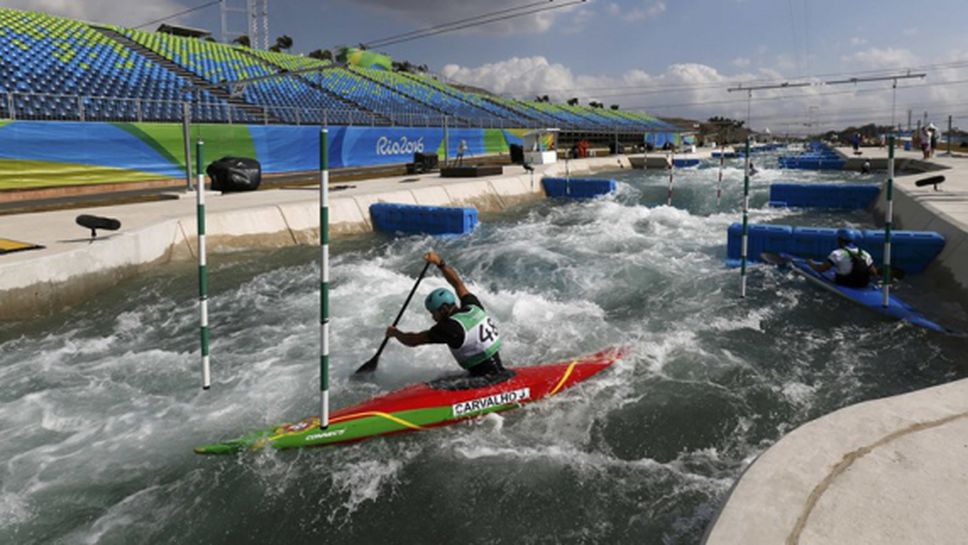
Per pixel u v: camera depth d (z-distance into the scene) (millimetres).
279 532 3955
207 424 5316
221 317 8367
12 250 8820
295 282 10219
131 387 6090
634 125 71562
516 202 22266
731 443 4938
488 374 5637
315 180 22109
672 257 11938
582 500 4191
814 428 3270
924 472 2830
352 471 4582
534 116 55031
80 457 4816
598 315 8367
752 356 6770
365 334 7594
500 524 3973
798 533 2416
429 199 18312
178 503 4250
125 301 9070
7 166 15906
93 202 15383
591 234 14781
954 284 8625
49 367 6621
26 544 3848
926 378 6152
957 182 16484
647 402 5648
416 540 3854
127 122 18984
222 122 24375
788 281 9797
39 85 19953
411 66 67250
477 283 10383
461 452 4824
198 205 4949
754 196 23422
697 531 3803
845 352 6879
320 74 35844
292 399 5770
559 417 5383
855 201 19094
